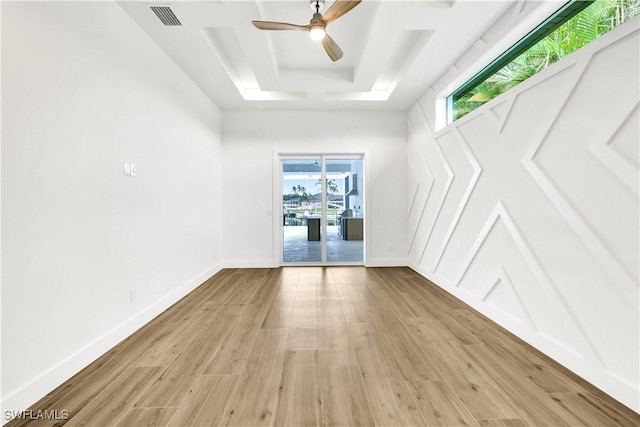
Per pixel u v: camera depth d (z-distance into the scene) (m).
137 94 2.62
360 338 2.36
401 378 1.80
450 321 2.72
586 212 1.75
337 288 3.83
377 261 5.18
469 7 2.47
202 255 4.15
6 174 1.48
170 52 3.13
